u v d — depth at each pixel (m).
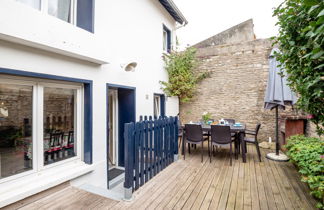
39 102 2.83
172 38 7.71
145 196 2.89
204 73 7.47
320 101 1.56
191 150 5.96
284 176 3.72
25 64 2.52
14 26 2.22
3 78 2.42
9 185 2.45
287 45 1.86
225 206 2.62
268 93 4.84
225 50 7.21
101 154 3.77
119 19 4.41
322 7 1.03
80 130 3.54
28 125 2.74
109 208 2.51
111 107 5.05
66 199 2.68
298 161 3.45
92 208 2.48
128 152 2.86
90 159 3.49
